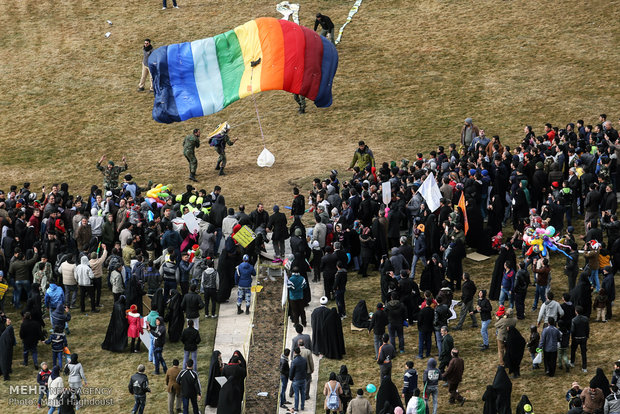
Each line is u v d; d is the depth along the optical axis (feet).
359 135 298.76
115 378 193.57
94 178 283.38
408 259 213.46
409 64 330.75
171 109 260.01
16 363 199.00
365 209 228.43
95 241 219.61
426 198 224.33
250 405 186.60
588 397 167.63
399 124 302.66
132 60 338.95
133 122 311.68
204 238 223.10
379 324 193.47
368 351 199.82
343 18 356.38
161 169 286.05
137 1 374.02
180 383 179.01
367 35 346.54
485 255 232.32
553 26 344.28
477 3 362.33
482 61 329.52
